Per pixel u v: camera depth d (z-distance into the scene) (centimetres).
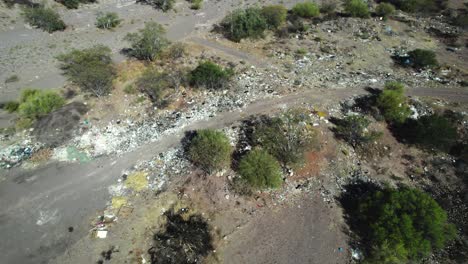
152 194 2986
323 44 5094
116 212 2855
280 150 3228
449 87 4200
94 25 5641
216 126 3572
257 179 2912
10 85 4203
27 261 2539
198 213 2848
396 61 4772
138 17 5950
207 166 3089
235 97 3953
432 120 3416
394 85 3931
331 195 3022
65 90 4088
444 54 4953
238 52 4869
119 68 4456
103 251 2595
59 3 6138
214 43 5097
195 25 5688
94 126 3628
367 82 4238
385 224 2572
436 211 2572
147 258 2559
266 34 5309
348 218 2855
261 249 2630
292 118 3562
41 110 3672
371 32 5412
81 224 2777
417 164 3322
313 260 2578
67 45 5044
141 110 3822
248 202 2919
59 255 2575
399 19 5872
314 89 4088
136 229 2739
